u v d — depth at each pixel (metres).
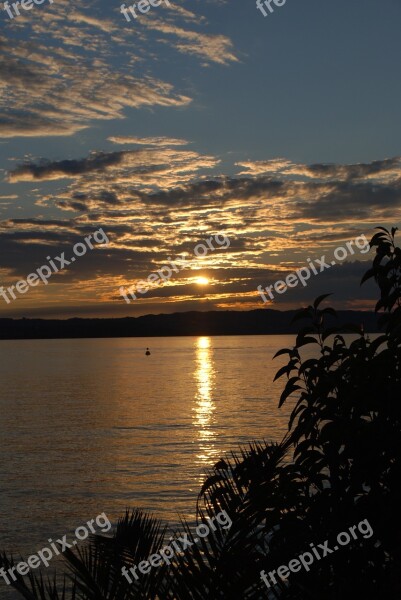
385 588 2.65
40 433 50.94
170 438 46.59
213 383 103.81
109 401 76.50
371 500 2.83
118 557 3.42
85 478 32.72
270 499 3.10
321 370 3.25
